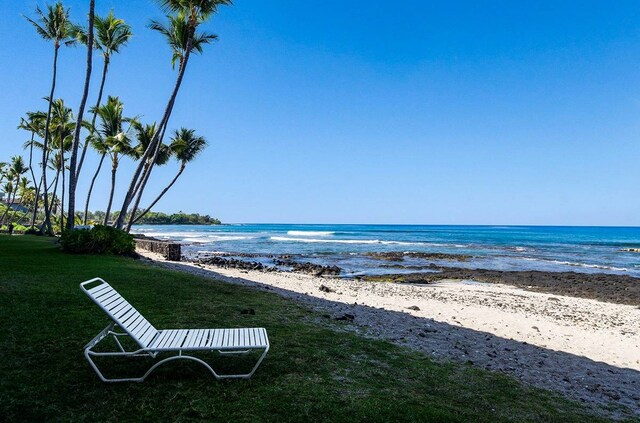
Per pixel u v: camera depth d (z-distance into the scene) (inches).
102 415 150.3
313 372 204.2
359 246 2197.3
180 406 159.9
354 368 216.8
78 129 810.2
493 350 307.1
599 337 405.7
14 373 180.5
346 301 497.0
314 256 1545.3
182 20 868.6
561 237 3671.3
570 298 734.5
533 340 367.9
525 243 2721.5
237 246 2082.9
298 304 390.0
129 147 1216.8
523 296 718.5
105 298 183.5
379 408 167.6
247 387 180.2
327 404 168.1
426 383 206.5
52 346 216.7
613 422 189.8
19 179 2509.8
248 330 210.4
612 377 274.7
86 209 1520.7
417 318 411.8
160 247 1107.9
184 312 311.3
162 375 189.2
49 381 175.6
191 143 1337.4
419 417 163.3
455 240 3011.8
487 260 1507.1
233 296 391.5
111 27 1000.9
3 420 142.6
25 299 304.5
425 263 1359.5
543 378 249.1
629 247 2358.5
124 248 698.2
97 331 244.4
